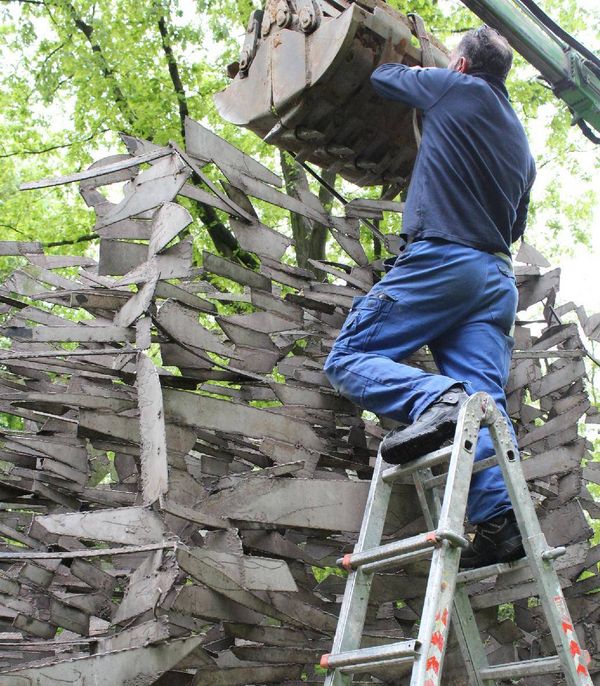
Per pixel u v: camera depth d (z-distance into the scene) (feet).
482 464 9.79
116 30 40.68
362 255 15.15
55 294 13.41
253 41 13.97
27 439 14.01
